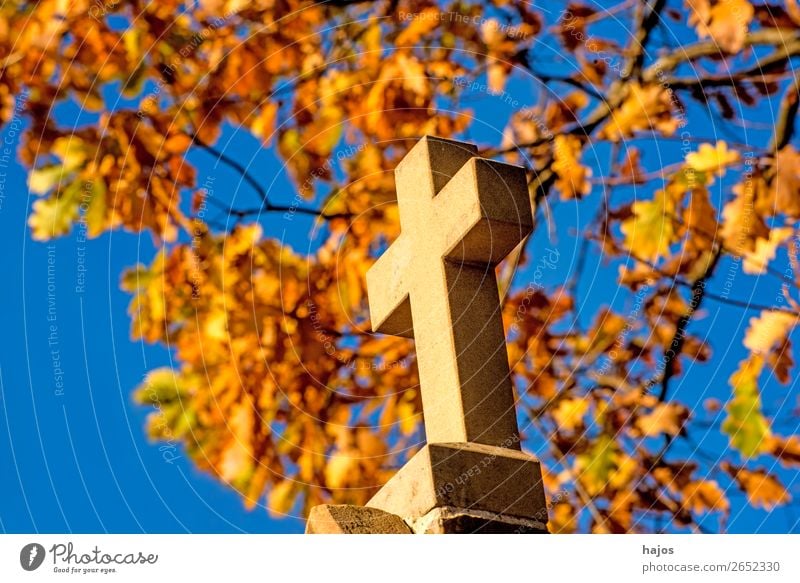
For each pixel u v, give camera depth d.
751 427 10.21
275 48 10.01
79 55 9.72
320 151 10.00
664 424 10.19
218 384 9.62
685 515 10.05
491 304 7.15
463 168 7.20
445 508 6.36
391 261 7.54
